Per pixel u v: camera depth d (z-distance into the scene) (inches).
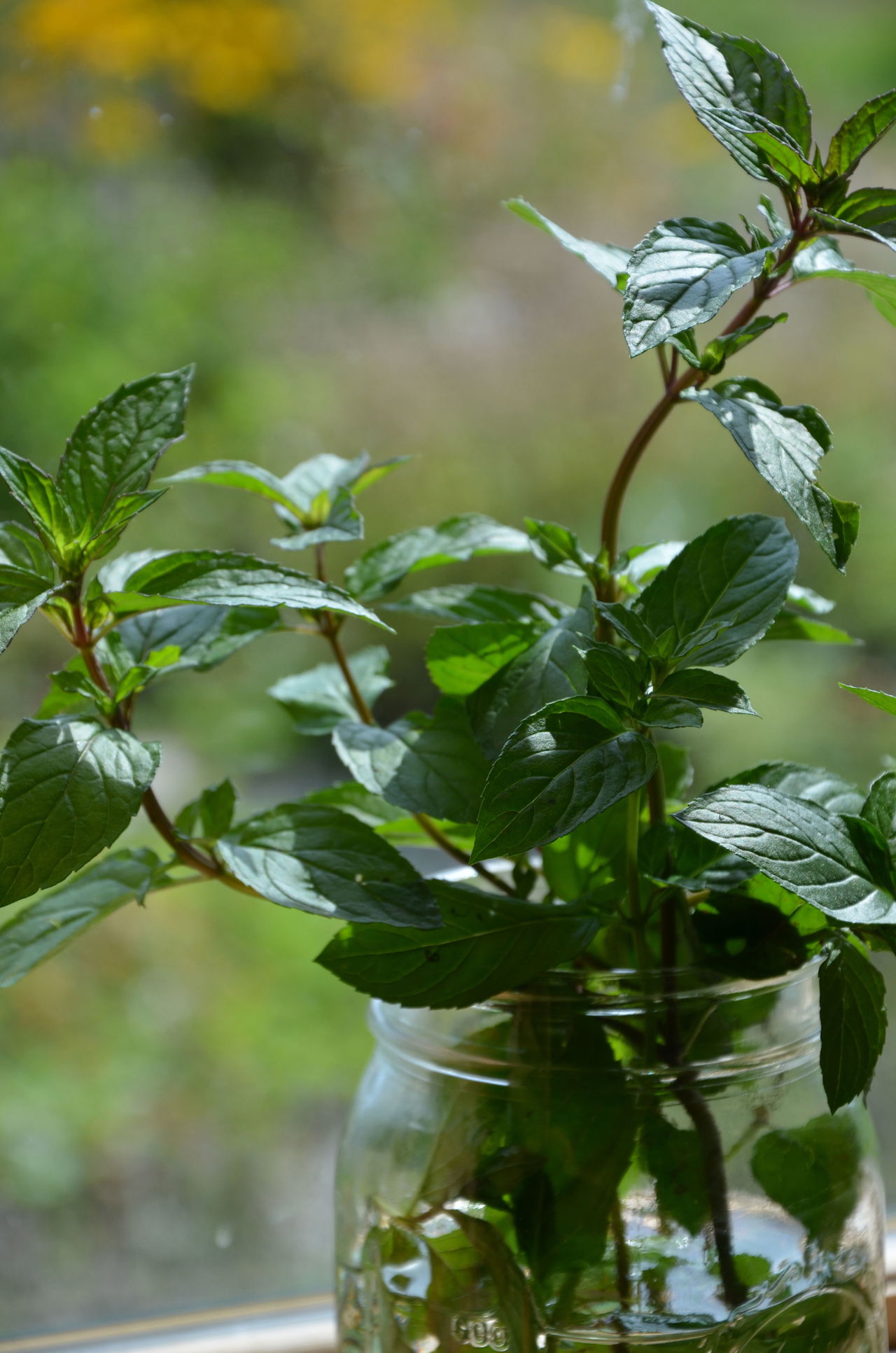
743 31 30.4
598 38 30.5
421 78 30.4
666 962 23.8
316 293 30.3
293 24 29.9
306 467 25.6
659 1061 23.5
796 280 23.7
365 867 23.2
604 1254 23.3
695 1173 23.4
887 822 23.2
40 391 29.3
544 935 23.3
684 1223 23.3
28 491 23.3
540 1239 23.4
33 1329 29.0
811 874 22.4
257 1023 30.5
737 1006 23.6
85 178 29.3
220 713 30.5
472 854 22.1
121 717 23.6
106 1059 30.0
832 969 23.1
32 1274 29.2
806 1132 23.9
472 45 30.5
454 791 23.5
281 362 30.2
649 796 23.9
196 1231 29.8
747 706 22.7
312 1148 30.3
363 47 30.2
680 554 23.4
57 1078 29.7
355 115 30.3
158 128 29.6
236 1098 30.2
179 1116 30.0
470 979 23.3
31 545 23.6
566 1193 23.4
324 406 30.4
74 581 23.3
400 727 24.1
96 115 29.3
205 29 29.6
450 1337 23.7
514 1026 23.7
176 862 23.9
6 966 23.3
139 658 24.3
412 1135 24.0
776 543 23.3
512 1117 23.6
